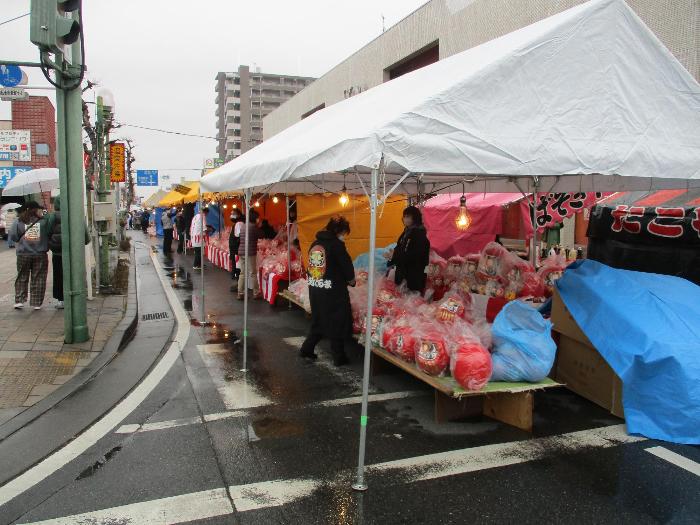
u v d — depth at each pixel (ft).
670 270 20.79
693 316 15.14
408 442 14.01
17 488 11.53
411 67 61.16
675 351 14.15
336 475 12.23
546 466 12.70
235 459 12.96
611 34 14.42
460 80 12.73
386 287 21.40
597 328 16.17
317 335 21.39
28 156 86.94
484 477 12.17
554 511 10.80
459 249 36.42
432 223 39.91
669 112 15.40
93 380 18.52
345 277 20.18
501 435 14.48
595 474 12.32
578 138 14.02
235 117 369.50
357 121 15.14
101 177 38.52
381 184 13.92
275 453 13.30
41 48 19.80
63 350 21.29
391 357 17.69
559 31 13.73
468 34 48.01
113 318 27.12
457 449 13.61
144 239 115.03
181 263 60.29
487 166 12.78
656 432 14.28
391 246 29.48
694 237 19.97
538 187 23.91
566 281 18.35
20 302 27.91
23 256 27.37
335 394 17.60
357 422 15.30
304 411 16.11
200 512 10.68
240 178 20.04
